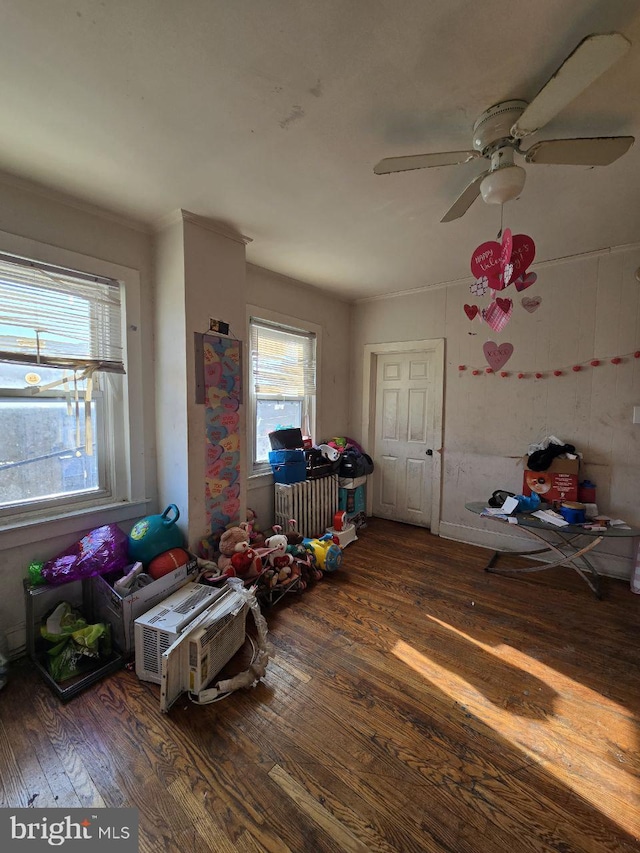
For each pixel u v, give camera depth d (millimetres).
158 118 1493
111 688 1756
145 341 2490
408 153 1713
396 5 1045
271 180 1931
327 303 4000
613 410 2867
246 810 1237
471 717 1610
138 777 1339
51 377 2123
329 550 2906
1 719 1583
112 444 2398
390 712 1629
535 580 2844
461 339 3564
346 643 2086
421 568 3043
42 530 2055
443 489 3727
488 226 2426
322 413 4027
